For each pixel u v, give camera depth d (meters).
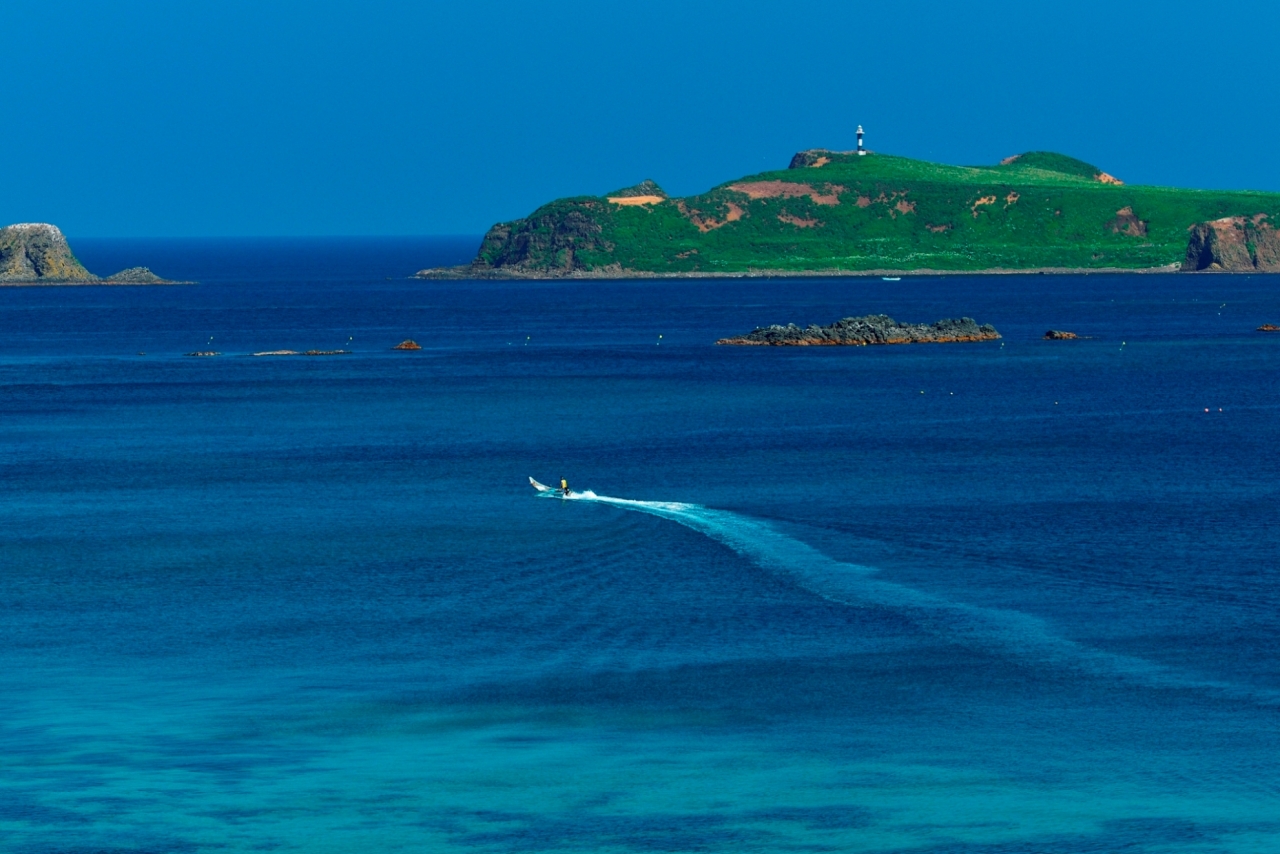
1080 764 68.31
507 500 137.88
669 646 87.25
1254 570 104.94
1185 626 90.50
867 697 77.81
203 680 81.81
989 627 90.38
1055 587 100.38
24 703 77.94
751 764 68.62
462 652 86.62
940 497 136.88
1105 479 147.25
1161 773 67.25
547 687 79.88
